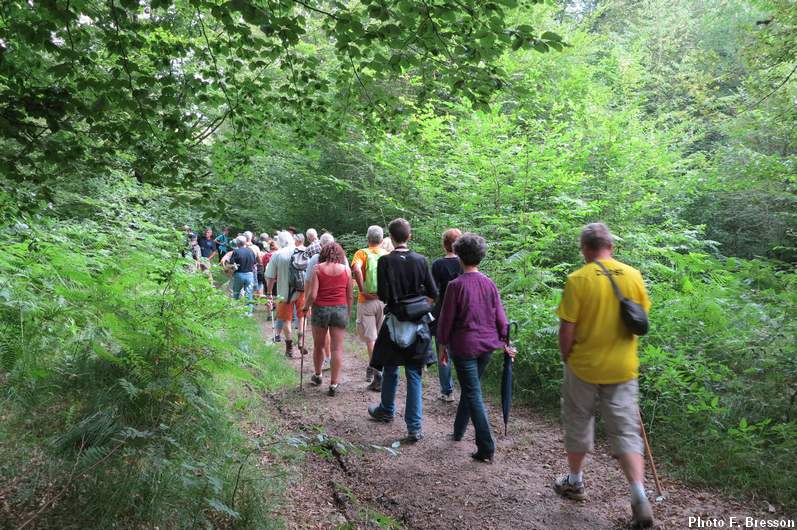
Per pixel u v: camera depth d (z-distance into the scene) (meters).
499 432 5.12
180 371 4.06
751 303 5.79
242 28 4.43
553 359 5.93
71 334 4.41
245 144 5.62
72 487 3.10
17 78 3.61
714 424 4.43
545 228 8.25
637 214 9.66
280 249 7.90
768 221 11.48
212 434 3.99
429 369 7.31
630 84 13.97
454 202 10.46
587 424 3.58
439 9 3.74
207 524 3.06
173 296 4.45
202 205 4.72
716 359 5.29
